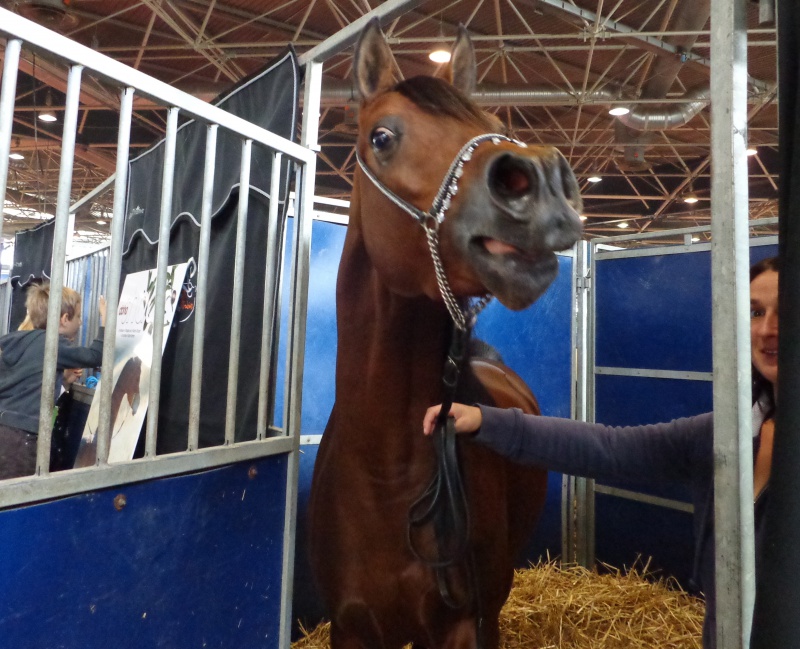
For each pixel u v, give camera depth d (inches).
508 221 28.4
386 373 40.5
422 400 41.4
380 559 43.0
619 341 112.9
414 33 213.5
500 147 30.2
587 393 117.8
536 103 243.6
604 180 386.0
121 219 38.6
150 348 61.6
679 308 104.7
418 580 42.2
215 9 197.8
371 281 41.8
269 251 51.1
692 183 358.9
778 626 21.3
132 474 39.4
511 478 54.4
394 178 34.6
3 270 485.4
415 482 42.1
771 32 193.0
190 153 72.1
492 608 46.2
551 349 117.2
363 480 43.0
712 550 38.4
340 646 47.6
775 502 21.9
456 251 31.4
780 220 24.5
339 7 196.1
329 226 93.4
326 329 93.7
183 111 43.0
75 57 35.0
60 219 34.5
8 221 468.8
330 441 48.0
